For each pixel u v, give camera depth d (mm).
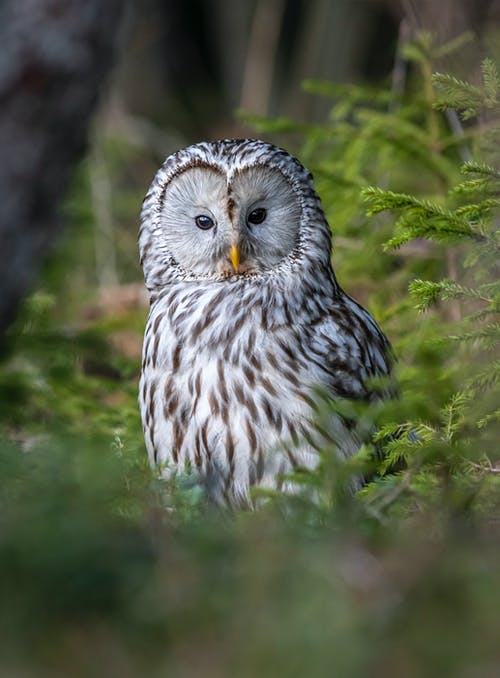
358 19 28016
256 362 11352
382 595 7297
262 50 28359
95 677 6742
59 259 18219
